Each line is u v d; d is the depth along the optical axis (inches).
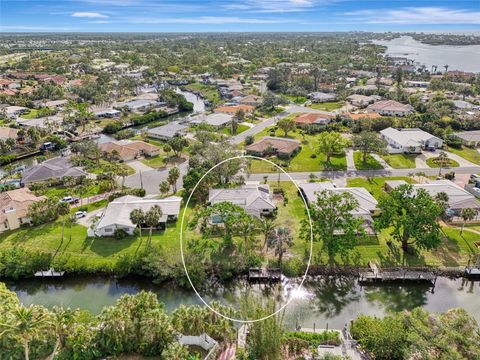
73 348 1315.2
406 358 1242.6
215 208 2016.5
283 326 1454.2
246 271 1808.6
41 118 4480.8
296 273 1791.3
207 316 1418.6
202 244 1921.8
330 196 1963.6
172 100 5354.3
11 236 2081.7
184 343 1400.1
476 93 5871.1
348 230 1814.7
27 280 1820.9
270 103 5255.9
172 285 1784.0
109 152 3334.2
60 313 1333.7
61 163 3006.9
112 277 1828.2
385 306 1665.8
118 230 2047.2
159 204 2283.5
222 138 3491.6
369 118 4288.9
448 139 3700.8
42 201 2229.3
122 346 1352.1
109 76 6958.7
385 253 1943.9
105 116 4820.4
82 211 2326.5
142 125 4677.7
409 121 4269.2
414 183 2748.5
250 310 1385.3
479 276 1813.5
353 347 1371.8
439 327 1282.0
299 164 3176.7
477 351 1169.4
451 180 2837.1
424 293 1747.0
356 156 3363.7
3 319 1205.1
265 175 2933.1
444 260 1895.9
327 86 6545.3
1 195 2378.2
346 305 1665.8
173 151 3518.7
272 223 2090.3
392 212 1920.5
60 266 1813.5
